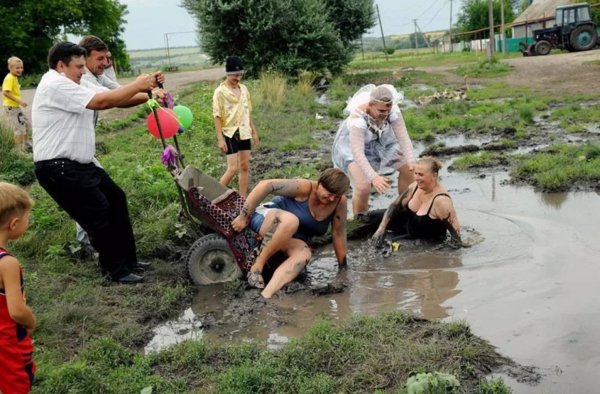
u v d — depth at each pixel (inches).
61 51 229.5
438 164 274.8
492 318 201.8
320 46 992.9
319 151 484.4
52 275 244.8
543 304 209.0
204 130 539.8
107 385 169.9
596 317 196.5
